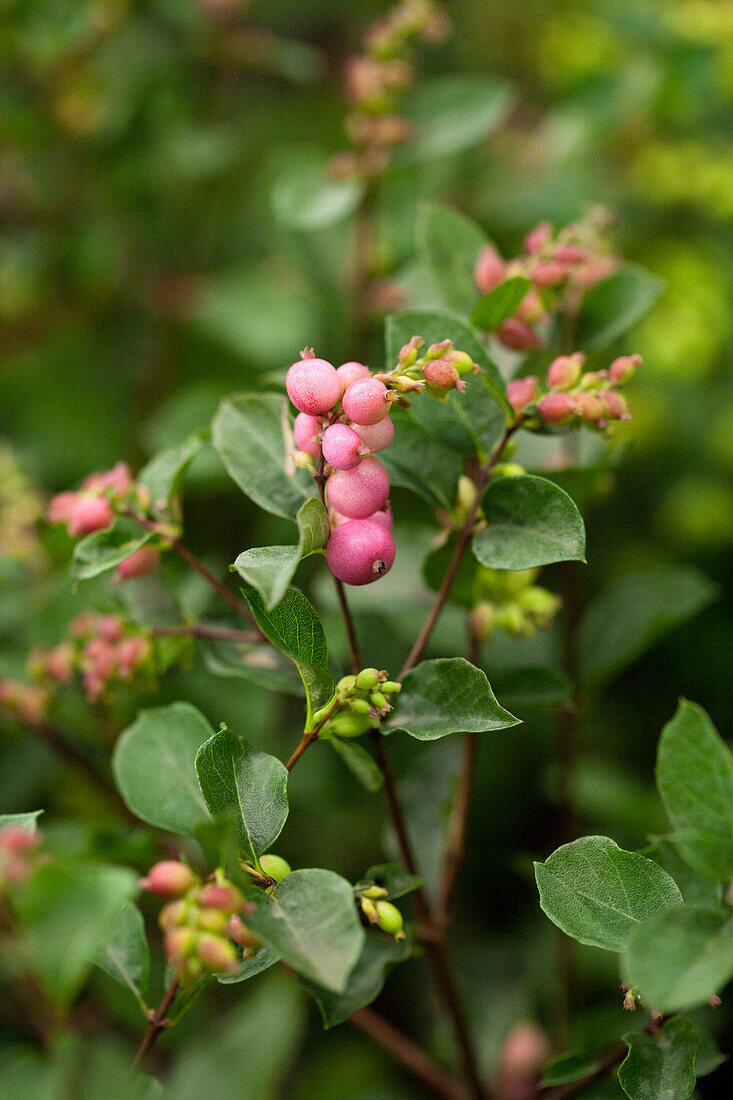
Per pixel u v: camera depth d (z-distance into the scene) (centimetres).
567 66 111
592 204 105
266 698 73
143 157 99
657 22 109
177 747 59
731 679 96
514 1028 71
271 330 96
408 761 68
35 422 100
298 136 116
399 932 56
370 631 69
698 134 111
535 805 87
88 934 49
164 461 61
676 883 54
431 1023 77
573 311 63
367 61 79
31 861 51
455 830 62
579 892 53
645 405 104
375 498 54
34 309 104
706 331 103
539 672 61
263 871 54
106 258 102
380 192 91
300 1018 63
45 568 73
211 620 62
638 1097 54
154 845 63
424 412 58
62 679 66
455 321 57
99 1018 71
